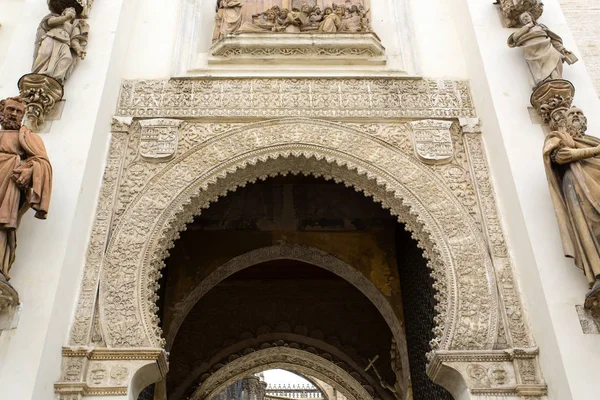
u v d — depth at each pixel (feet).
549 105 17.19
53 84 16.83
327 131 18.71
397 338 23.04
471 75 20.04
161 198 17.21
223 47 20.30
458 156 18.45
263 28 20.83
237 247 24.06
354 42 20.35
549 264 14.82
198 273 23.48
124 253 16.12
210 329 29.53
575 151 14.87
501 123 17.51
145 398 18.65
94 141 16.92
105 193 17.06
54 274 14.10
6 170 13.97
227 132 18.58
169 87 19.60
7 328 13.25
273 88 19.65
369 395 28.55
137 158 17.94
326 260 24.40
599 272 13.42
